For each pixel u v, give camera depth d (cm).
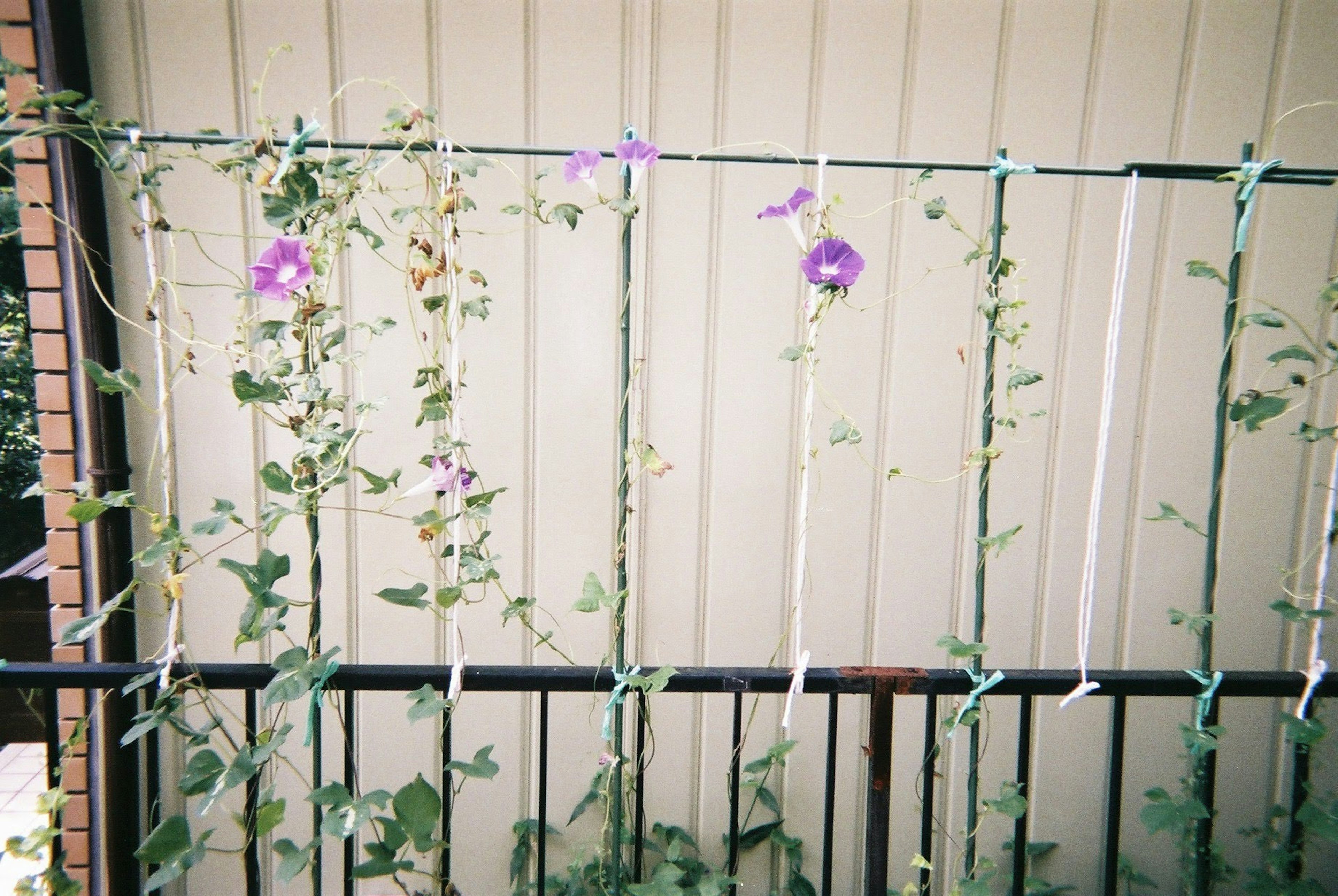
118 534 184
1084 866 218
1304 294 206
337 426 139
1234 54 197
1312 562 211
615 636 149
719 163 194
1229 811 219
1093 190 200
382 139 160
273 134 138
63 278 180
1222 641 214
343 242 141
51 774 142
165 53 181
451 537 198
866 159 141
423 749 204
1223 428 142
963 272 200
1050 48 195
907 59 194
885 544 207
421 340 178
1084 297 203
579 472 200
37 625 256
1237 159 201
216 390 191
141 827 194
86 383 179
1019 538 209
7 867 223
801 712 209
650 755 208
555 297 196
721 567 205
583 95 191
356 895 203
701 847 211
